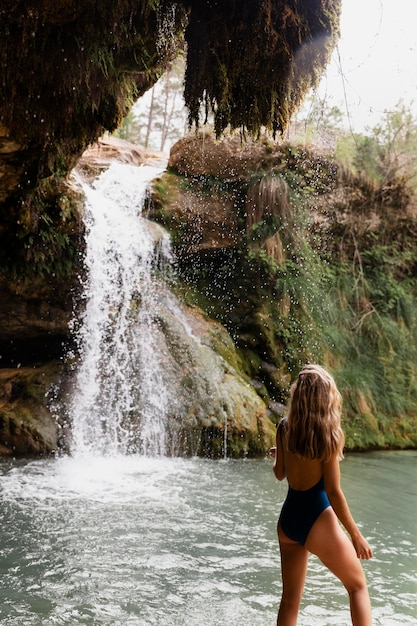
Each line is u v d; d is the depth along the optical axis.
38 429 8.92
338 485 2.99
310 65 5.73
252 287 11.90
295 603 3.06
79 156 8.64
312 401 3.03
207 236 12.05
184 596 3.86
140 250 11.28
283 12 5.34
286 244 12.22
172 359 9.86
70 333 10.27
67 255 10.15
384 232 13.38
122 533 5.16
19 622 3.43
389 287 13.06
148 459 8.76
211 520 5.65
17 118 6.42
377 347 12.34
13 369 10.31
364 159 13.12
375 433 11.05
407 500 6.77
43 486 6.83
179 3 5.50
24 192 8.41
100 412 9.38
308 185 12.66
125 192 11.98
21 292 9.90
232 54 5.57
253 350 11.30
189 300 11.44
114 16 5.40
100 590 3.93
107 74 5.98
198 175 12.38
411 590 4.09
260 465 8.65
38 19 5.27
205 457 9.16
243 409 9.67
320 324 11.94
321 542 2.94
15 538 4.97
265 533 5.30
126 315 10.38
